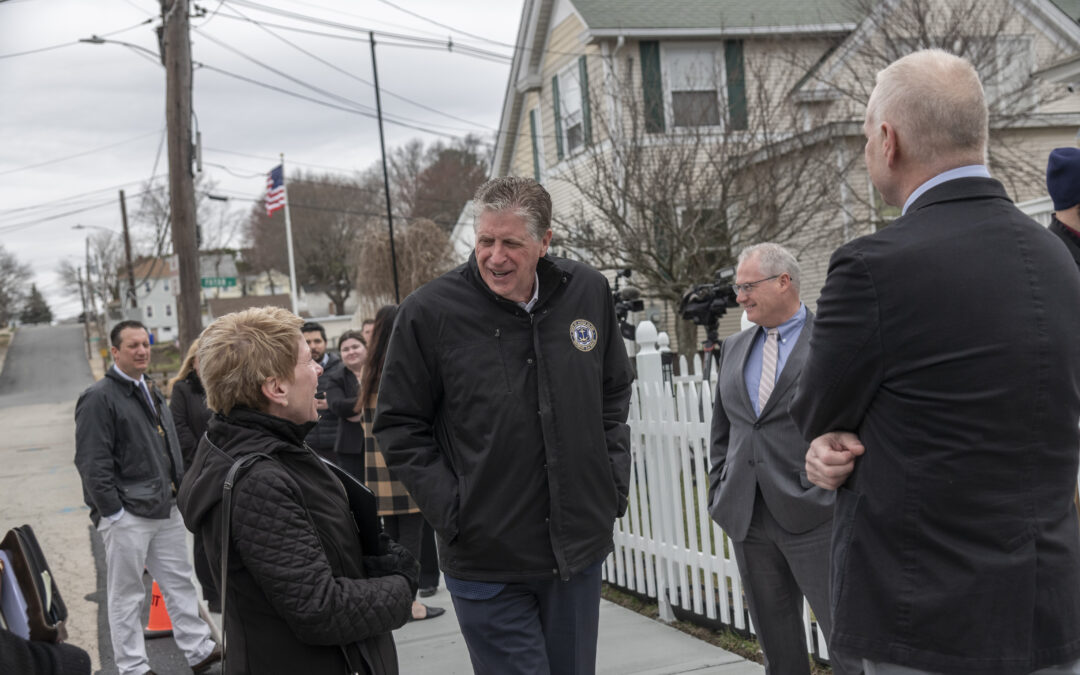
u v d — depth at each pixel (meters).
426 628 5.02
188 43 12.07
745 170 14.05
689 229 13.23
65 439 20.84
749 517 3.07
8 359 64.69
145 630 5.77
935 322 1.63
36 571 2.00
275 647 2.19
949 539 1.62
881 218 14.02
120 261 72.25
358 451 5.89
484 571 2.71
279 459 2.26
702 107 15.77
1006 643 1.58
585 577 2.80
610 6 16.75
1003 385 1.60
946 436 1.62
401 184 57.12
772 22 16.69
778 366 3.09
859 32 15.03
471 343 2.73
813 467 1.82
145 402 4.79
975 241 1.67
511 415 2.69
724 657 4.07
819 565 2.90
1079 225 2.73
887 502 1.68
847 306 1.71
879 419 1.71
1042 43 16.14
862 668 1.73
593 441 2.79
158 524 4.75
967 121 1.73
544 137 19.33
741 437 3.12
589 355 2.82
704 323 7.39
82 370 55.75
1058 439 1.64
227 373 2.26
